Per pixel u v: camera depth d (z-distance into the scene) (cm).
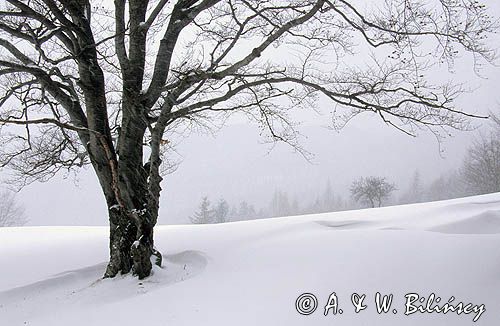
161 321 452
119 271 699
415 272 490
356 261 541
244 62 635
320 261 563
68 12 748
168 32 726
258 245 718
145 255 649
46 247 1021
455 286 448
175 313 468
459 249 537
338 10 646
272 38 623
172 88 688
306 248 637
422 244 573
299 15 718
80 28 716
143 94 709
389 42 667
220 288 524
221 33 804
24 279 777
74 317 521
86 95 716
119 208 713
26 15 689
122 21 749
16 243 1110
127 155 700
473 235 596
